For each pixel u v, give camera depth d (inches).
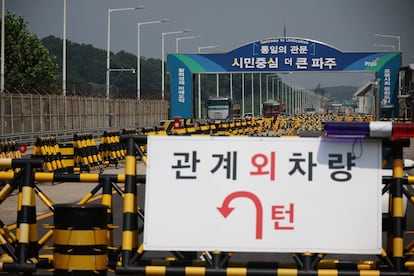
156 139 393.4
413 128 381.4
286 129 3240.7
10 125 2046.0
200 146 392.2
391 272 387.5
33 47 4033.0
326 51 2645.2
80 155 1320.1
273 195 389.4
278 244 387.9
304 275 385.7
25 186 418.0
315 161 390.6
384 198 636.7
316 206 389.4
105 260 404.5
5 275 426.9
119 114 3134.8
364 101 6924.2
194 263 401.7
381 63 2623.0
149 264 402.9
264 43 2659.9
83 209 395.9
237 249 388.5
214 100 4439.0
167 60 2723.9
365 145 390.9
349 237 389.1
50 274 446.0
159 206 391.5
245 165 390.9
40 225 683.4
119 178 438.6
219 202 390.0
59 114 2421.3
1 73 2297.0
